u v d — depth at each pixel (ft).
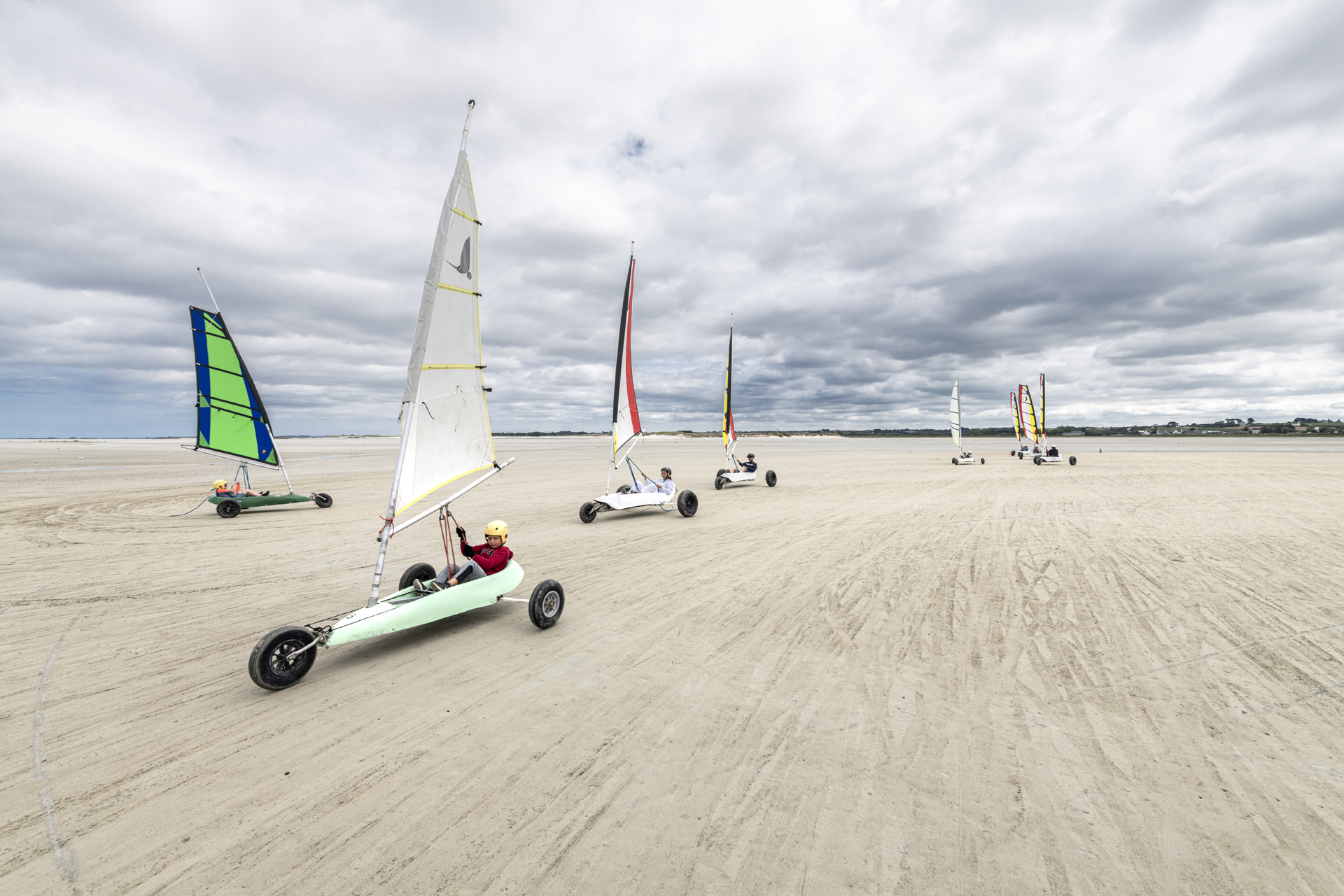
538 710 14.84
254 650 15.47
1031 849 9.74
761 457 143.02
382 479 82.07
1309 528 36.35
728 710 14.74
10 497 61.62
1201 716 14.08
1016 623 20.83
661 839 10.06
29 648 19.38
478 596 20.77
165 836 10.29
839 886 8.96
